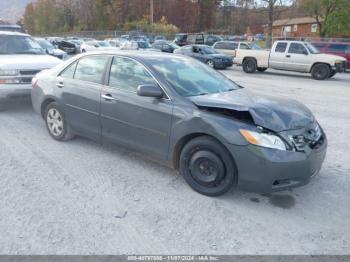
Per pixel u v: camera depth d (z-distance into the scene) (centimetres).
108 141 469
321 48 2047
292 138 347
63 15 7919
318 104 959
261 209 359
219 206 362
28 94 702
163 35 4869
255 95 436
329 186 416
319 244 303
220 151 359
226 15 6650
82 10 7375
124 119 434
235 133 346
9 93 680
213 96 406
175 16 6862
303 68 1694
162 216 340
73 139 554
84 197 372
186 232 314
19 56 756
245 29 6425
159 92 395
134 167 454
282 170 337
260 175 340
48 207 349
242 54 1916
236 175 362
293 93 1164
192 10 6819
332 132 658
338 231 323
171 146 396
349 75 1891
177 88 406
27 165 453
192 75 449
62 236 302
